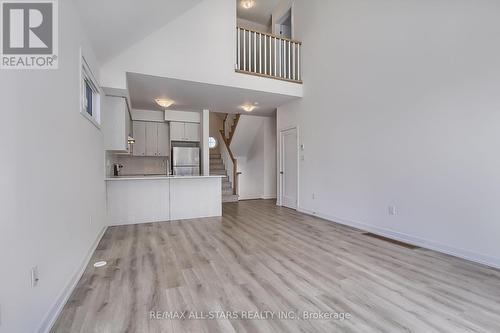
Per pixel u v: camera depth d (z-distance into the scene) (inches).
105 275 93.7
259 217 195.5
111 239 137.9
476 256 103.0
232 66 179.9
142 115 252.7
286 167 240.4
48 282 65.3
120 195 169.5
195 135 270.7
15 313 49.8
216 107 247.0
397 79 133.1
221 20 175.5
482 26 99.4
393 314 69.1
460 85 106.7
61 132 77.3
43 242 62.9
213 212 199.2
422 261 105.6
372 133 148.6
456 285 85.1
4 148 47.9
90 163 115.8
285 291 81.7
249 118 294.7
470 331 61.9
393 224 137.4
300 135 216.7
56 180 72.5
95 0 95.7
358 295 79.1
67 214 81.3
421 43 121.2
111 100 163.5
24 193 54.4
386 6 138.2
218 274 94.3
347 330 62.5
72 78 89.5
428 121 119.0
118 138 164.2
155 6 122.9
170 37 159.3
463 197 106.7
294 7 225.8
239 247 124.6
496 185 96.8
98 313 69.9
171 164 262.1
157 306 73.2
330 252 117.3
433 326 63.9
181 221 181.3
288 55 214.7
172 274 94.4
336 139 176.7
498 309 71.3
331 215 182.9
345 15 166.7
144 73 152.8
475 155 102.5
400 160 132.6
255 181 323.0
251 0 250.7
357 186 160.1
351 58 162.4
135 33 138.1
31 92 59.3
